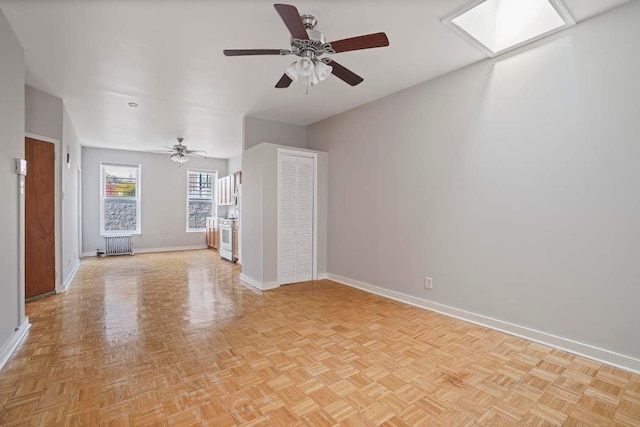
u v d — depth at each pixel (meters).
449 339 2.67
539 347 2.53
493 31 2.79
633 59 2.15
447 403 1.81
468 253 3.10
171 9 2.23
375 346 2.54
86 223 7.07
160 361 2.28
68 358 2.31
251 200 4.61
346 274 4.58
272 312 3.36
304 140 5.32
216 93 3.83
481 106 2.98
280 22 2.40
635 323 2.15
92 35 2.56
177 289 4.30
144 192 7.74
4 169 2.33
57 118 3.97
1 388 1.92
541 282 2.59
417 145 3.56
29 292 3.74
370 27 2.47
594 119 2.31
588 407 1.77
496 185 2.88
